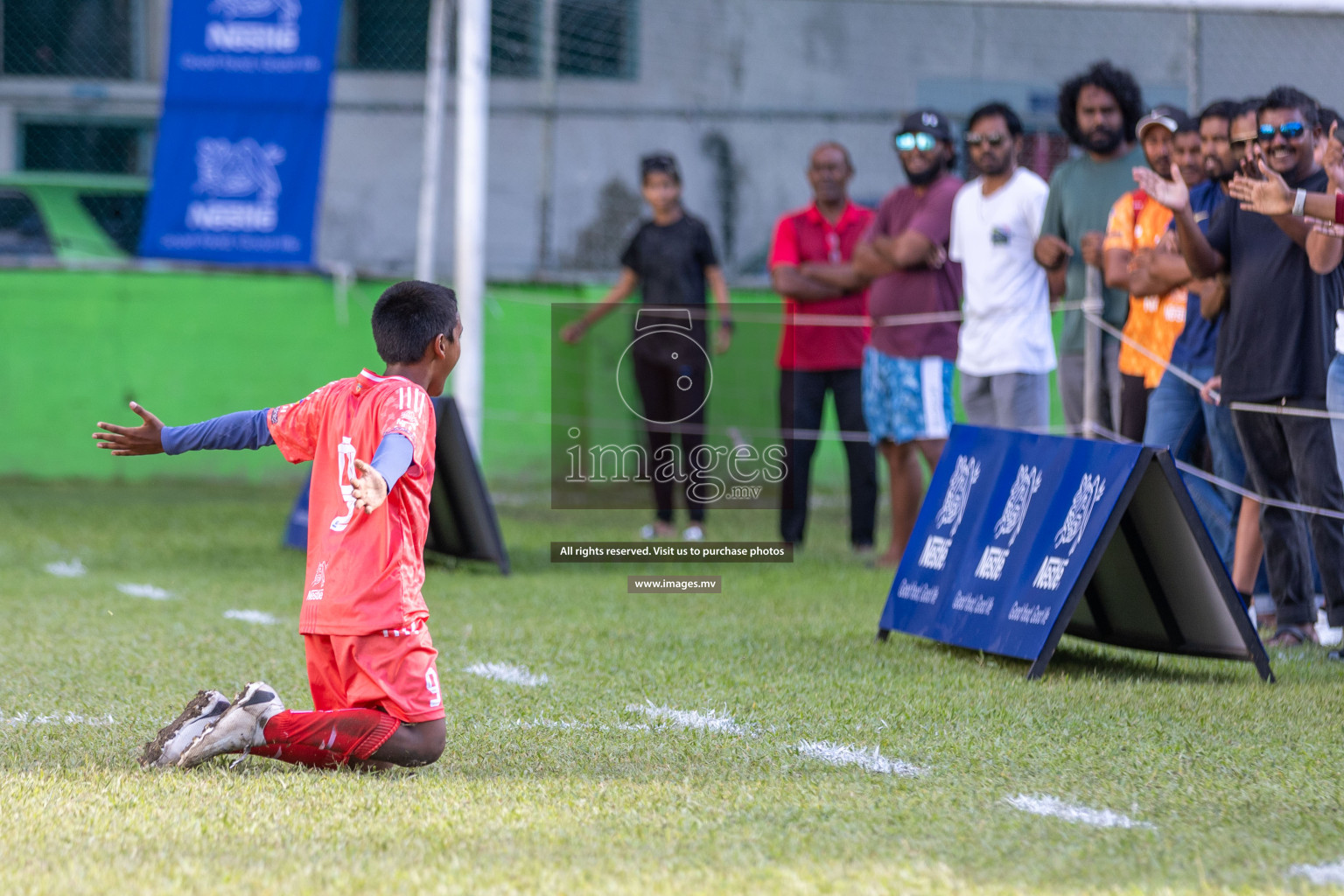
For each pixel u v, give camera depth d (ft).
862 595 75.72
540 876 28.58
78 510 110.11
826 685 50.88
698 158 152.15
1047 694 49.26
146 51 154.81
